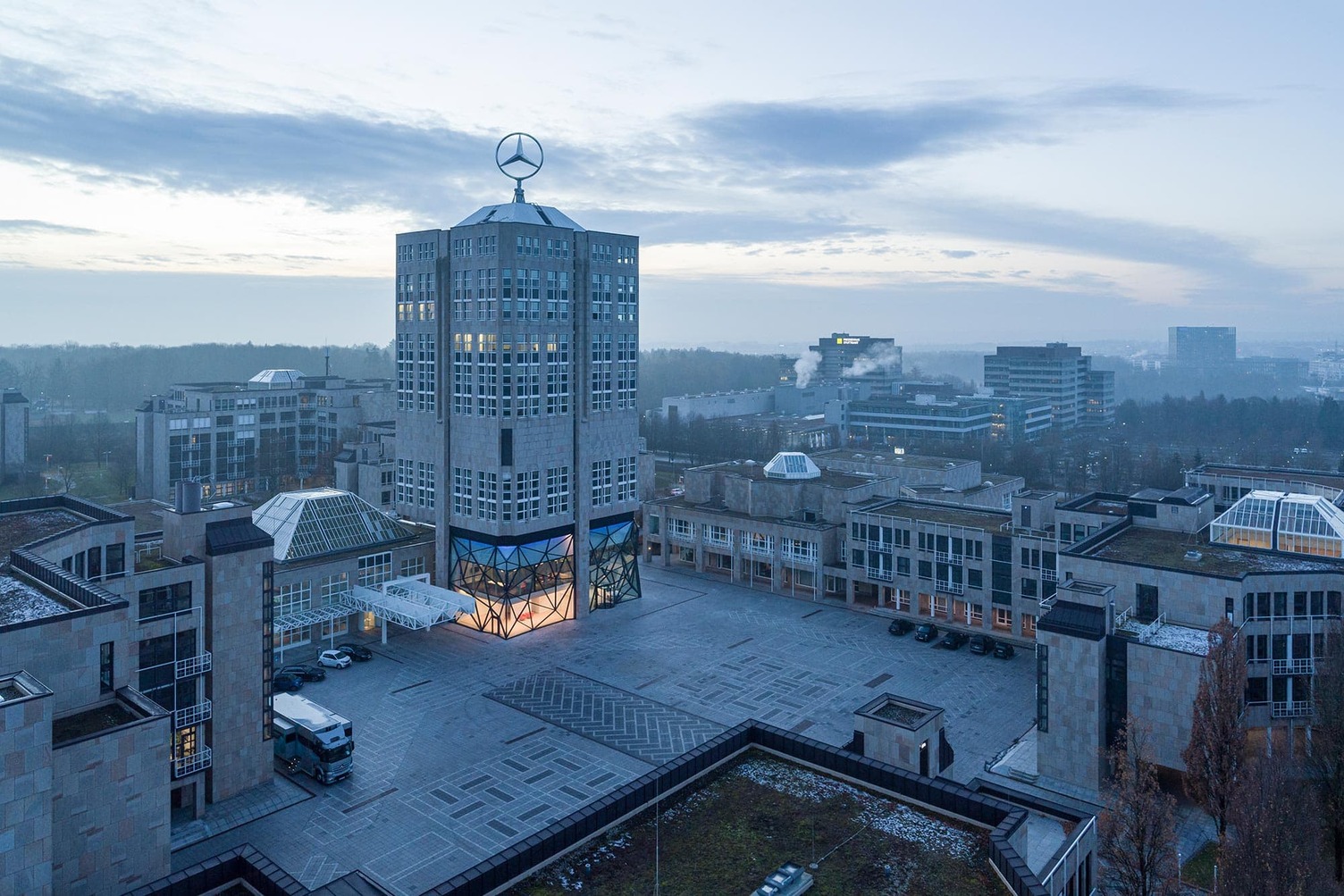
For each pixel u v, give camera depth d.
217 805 66.06
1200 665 62.44
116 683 54.25
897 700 64.19
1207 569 74.94
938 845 42.25
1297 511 81.81
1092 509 102.88
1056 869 41.31
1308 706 70.94
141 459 192.12
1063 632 69.75
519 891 38.28
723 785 48.16
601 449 117.38
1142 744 56.69
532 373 107.88
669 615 116.25
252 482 199.25
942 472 160.75
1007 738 79.12
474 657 99.25
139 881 50.47
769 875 39.44
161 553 71.81
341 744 69.88
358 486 170.25
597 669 95.69
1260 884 48.59
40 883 41.41
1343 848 57.38
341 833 62.44
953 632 105.00
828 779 48.94
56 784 46.81
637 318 122.38
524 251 106.25
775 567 128.75
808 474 133.38
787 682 92.38
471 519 109.88
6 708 39.91
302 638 102.56
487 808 65.88
